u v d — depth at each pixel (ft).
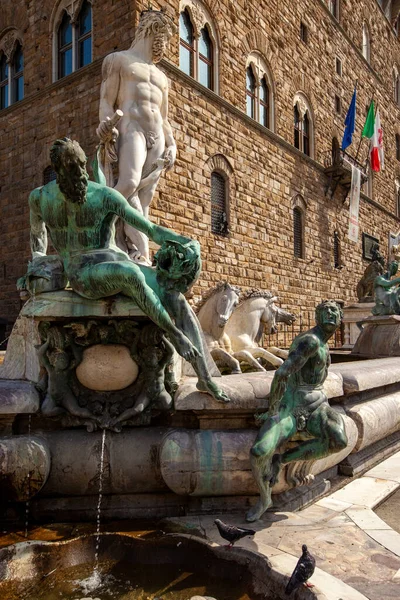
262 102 78.64
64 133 60.49
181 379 14.01
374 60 124.67
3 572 10.07
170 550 10.89
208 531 11.74
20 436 12.64
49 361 12.98
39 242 13.76
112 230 12.64
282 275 80.07
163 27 28.19
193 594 9.66
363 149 116.57
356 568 10.06
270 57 79.25
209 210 63.05
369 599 8.87
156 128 27.89
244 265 70.23
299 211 88.48
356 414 16.40
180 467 12.51
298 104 89.10
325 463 14.62
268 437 11.82
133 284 11.48
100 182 13.41
